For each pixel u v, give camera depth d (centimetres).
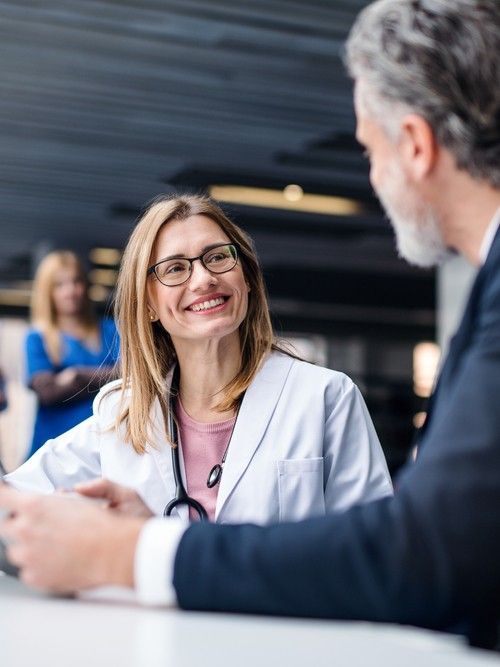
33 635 80
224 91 824
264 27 668
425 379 2639
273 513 206
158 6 636
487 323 98
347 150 1047
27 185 1191
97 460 220
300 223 1570
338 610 93
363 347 2912
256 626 87
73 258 430
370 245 1775
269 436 210
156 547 98
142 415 212
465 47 104
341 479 212
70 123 927
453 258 117
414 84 106
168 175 1148
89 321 433
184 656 73
